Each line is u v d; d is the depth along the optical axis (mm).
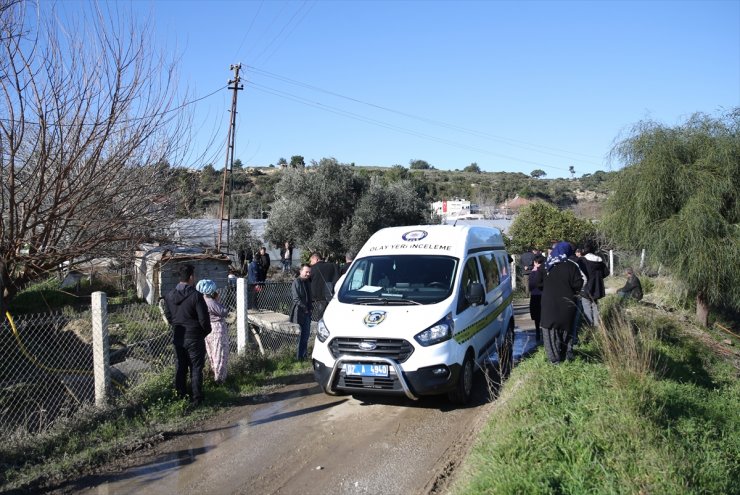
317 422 6223
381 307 6645
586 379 5758
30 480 4793
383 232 8438
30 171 6762
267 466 5082
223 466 5109
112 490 4695
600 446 4234
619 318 7910
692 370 9312
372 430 5914
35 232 7012
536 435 4457
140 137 7344
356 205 26531
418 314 6426
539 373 6160
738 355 11344
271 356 8805
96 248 7445
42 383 7219
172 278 14391
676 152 12555
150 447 5605
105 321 6363
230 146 23094
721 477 4281
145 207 7691
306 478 4801
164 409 6488
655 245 12602
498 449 4328
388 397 7055
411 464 5008
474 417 6219
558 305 6625
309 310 9094
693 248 11969
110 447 5457
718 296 12336
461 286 7059
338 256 25953
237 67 24625
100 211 7227
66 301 14141
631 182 13039
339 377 6352
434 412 6441
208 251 9633
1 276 6898
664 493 3635
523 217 30406
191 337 6711
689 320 13195
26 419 5906
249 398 7211
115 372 7445
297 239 26297
